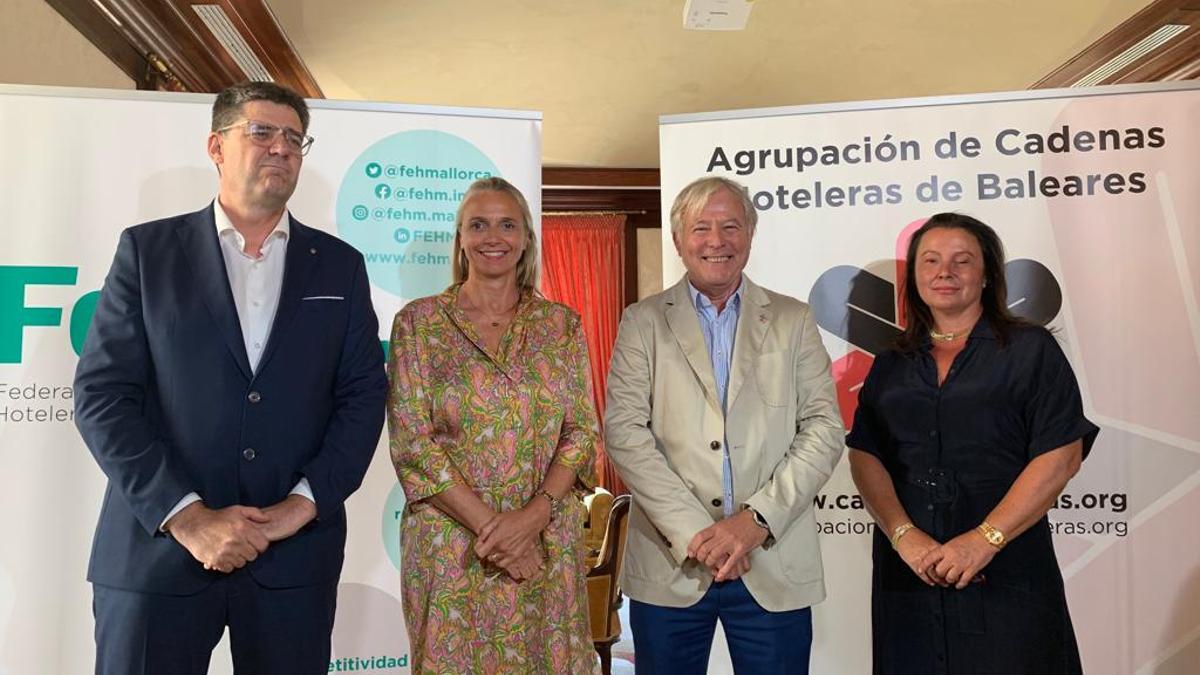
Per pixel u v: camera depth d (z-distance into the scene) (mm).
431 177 2588
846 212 2600
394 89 5020
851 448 2178
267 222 1859
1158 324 2473
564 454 1984
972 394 1973
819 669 2520
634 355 2137
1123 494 2449
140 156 2408
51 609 2285
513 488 1941
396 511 2518
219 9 3783
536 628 1929
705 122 2652
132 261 1766
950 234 2086
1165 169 2488
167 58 3975
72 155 2371
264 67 4445
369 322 1907
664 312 2178
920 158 2578
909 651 1962
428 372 1971
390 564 2510
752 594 1967
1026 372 1964
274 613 1679
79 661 2293
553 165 6676
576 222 7230
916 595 1964
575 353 2082
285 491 1730
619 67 4809
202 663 1666
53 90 2367
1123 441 2463
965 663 1894
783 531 1924
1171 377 2461
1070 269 2502
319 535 1741
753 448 2023
